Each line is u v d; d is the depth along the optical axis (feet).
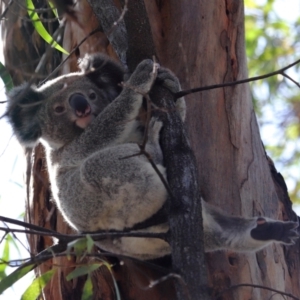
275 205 30.07
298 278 30.09
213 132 28.94
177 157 21.65
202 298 19.65
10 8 28.45
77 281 29.09
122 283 27.81
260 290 28.04
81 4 30.12
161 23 30.17
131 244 25.88
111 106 25.93
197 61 29.55
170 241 20.70
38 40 32.83
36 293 22.57
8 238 25.57
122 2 24.43
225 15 30.45
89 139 26.05
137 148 24.57
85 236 19.79
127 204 24.38
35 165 31.42
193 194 21.04
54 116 28.02
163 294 26.99
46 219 29.96
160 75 23.54
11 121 27.25
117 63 29.04
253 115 30.81
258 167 29.91
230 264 27.66
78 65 30.48
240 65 30.37
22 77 31.55
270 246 29.19
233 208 28.40
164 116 22.63
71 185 25.85
